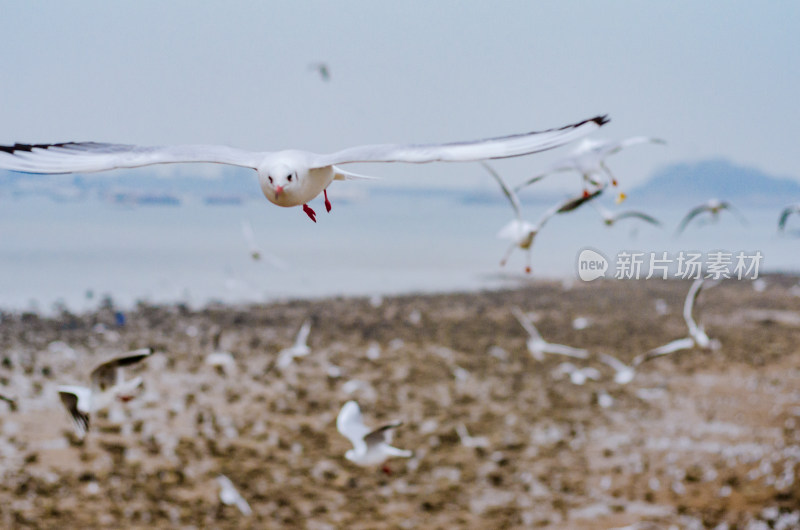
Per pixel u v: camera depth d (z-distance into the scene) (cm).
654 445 2122
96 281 4338
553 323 3612
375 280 4822
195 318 3428
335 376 2655
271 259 2147
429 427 2206
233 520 1609
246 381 2552
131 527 1545
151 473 1795
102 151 309
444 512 1695
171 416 2166
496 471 1916
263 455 1955
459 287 4616
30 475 1728
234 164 328
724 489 1830
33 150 295
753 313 3925
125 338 3017
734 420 2352
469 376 2741
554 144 267
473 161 269
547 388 2630
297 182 327
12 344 2842
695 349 3198
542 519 1675
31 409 2155
